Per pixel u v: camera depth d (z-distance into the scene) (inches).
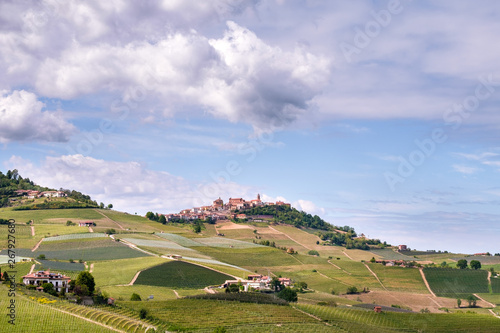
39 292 5241.1
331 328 5007.4
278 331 4699.8
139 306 5206.7
